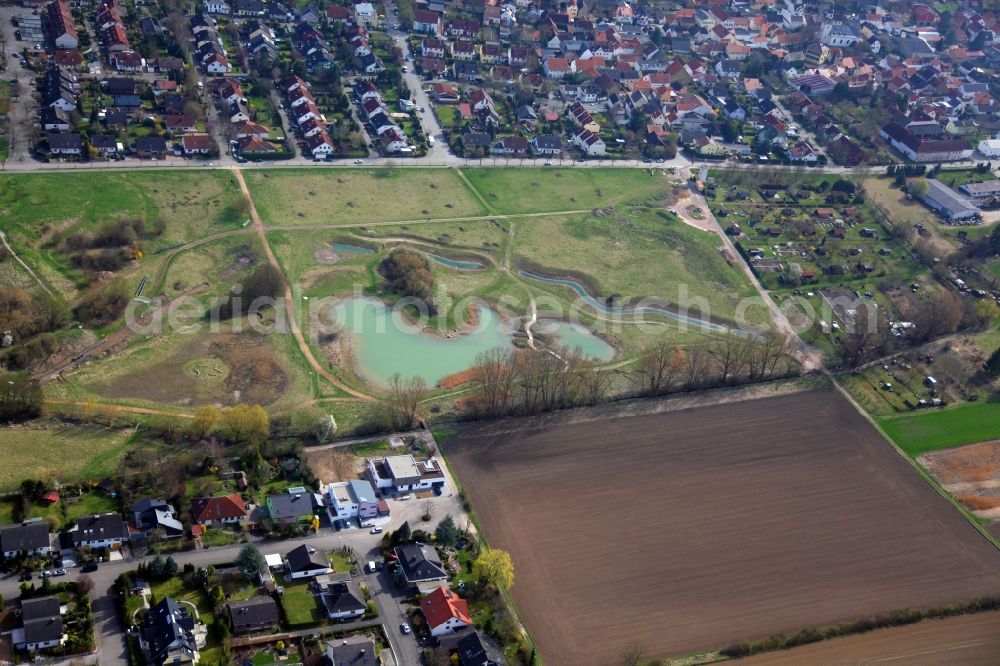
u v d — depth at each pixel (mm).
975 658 154375
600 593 156875
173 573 146875
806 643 152625
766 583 163250
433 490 173750
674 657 146750
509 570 152750
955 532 181625
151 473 164750
